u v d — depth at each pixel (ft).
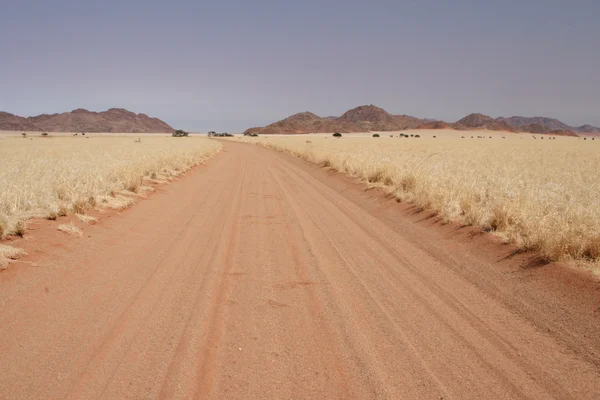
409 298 18.71
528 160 89.35
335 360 13.43
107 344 13.89
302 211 39.04
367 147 138.92
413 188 41.47
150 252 24.45
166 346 13.94
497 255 23.58
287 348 14.11
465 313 17.21
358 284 20.36
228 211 38.19
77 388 11.48
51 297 17.22
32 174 45.75
